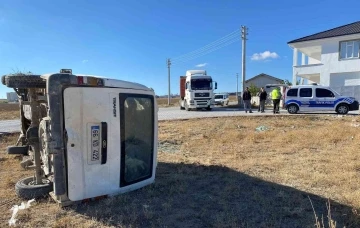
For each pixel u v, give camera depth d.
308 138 10.84
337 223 4.00
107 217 4.21
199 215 4.33
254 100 37.31
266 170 6.77
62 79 4.25
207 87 27.28
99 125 4.60
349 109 19.64
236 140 11.02
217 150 9.36
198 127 14.99
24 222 4.09
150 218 4.23
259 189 5.43
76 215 4.28
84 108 4.45
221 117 18.75
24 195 4.92
